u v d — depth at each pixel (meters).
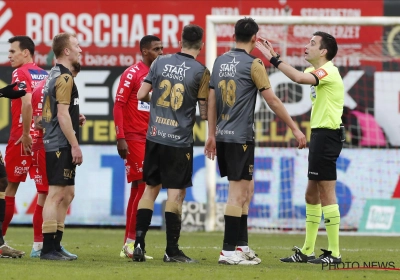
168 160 26.02
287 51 49.06
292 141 48.00
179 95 25.92
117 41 48.84
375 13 49.12
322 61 27.98
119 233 44.28
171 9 49.03
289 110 48.34
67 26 48.88
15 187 31.16
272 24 44.94
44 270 23.12
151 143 26.19
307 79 26.81
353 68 48.47
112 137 48.09
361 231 47.38
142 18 48.94
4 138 47.50
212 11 49.22
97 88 48.12
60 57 26.72
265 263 27.14
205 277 21.89
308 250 28.27
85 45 48.47
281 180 47.75
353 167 47.81
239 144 25.77
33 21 48.91
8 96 26.67
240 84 25.72
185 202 46.59
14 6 48.91
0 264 24.77
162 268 24.03
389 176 47.72
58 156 26.20
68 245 35.47
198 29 26.44
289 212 47.59
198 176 47.75
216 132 26.20
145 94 26.56
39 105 27.77
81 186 47.94
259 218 47.59
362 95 48.31
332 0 49.25
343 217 47.50
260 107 48.12
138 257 26.33
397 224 47.22
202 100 26.31
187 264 25.69
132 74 30.20
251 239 41.53
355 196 47.66
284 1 49.22
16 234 42.28
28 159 30.83
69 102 26.09
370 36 48.69
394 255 32.06
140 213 26.47
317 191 28.03
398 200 47.47
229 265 25.67
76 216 47.91
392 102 48.16
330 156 27.28
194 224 46.38
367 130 48.06
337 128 27.38
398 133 47.97
